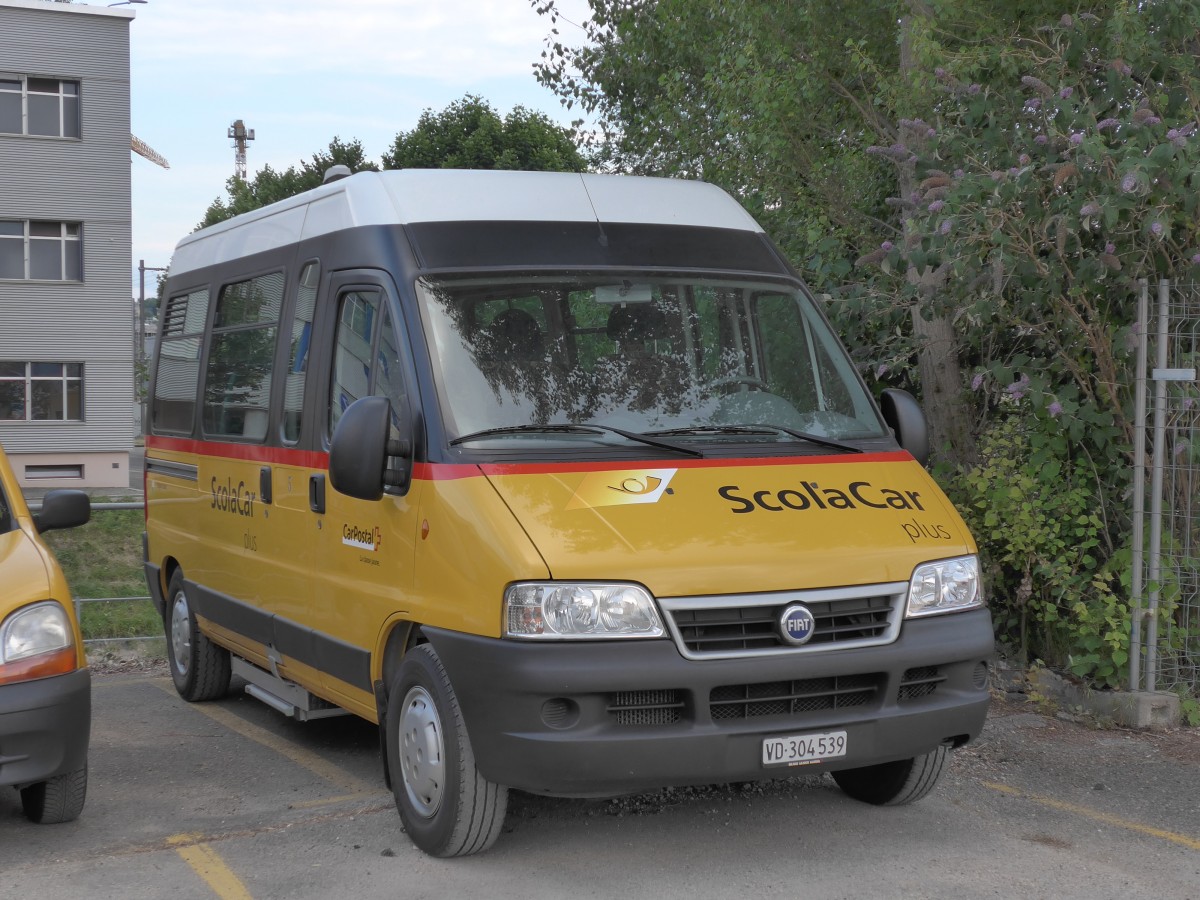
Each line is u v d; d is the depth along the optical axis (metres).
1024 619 8.47
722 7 11.57
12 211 39.72
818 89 10.71
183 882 5.16
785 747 4.93
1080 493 8.08
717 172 11.48
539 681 4.74
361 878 5.16
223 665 8.66
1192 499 7.91
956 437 9.35
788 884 5.06
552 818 5.88
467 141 49.44
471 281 5.76
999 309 7.90
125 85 40.66
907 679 5.23
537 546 4.86
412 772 5.45
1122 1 7.95
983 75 8.77
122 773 6.93
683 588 4.84
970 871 5.21
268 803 6.31
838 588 5.04
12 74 39.41
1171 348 7.74
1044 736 7.29
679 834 5.66
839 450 5.73
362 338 6.03
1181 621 7.91
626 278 5.98
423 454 5.38
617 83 19.44
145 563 9.52
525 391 5.54
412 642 5.64
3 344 39.88
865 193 10.59
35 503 31.25
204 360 8.38
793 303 6.30
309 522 6.46
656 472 5.27
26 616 5.45
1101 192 7.44
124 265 41.00
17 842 5.71
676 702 4.88
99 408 41.06
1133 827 5.77
